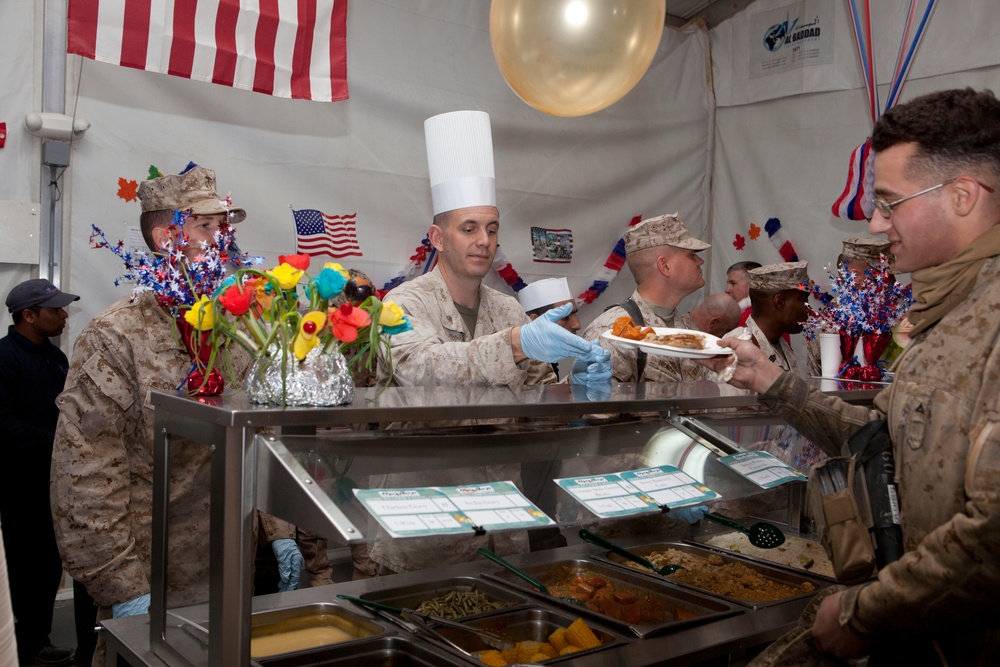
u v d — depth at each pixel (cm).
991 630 131
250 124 398
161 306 199
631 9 213
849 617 132
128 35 341
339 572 327
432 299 243
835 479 148
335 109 425
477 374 197
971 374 129
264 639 166
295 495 130
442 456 157
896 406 140
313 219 417
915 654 138
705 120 589
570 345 191
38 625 344
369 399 162
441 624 170
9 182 343
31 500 337
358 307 162
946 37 472
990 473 117
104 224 361
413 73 452
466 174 243
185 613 154
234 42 368
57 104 347
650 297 302
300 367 147
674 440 195
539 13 213
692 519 249
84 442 193
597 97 225
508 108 492
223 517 135
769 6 557
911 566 123
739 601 195
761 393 180
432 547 232
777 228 553
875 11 499
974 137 134
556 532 254
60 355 352
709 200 593
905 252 143
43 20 346
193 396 156
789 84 545
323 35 395
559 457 173
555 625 181
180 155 379
